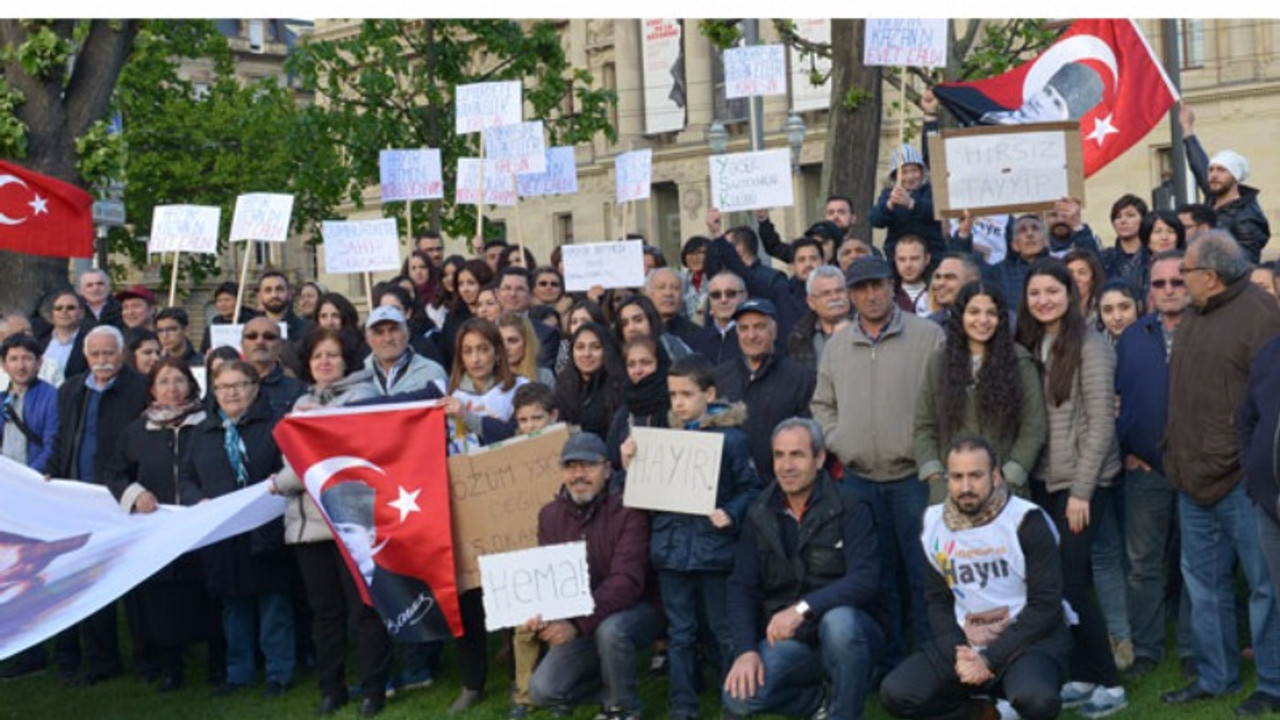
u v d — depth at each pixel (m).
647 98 53.53
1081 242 11.44
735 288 10.55
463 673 9.62
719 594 8.77
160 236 14.46
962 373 8.47
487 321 9.74
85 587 9.30
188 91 43.62
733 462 8.68
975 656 7.61
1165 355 8.86
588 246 13.02
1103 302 9.48
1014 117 13.85
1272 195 39.91
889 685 7.81
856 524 8.23
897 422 8.86
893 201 11.82
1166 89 13.64
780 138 48.84
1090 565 9.38
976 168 11.01
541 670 8.76
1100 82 13.94
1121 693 8.44
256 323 10.71
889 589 8.96
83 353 13.10
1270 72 39.72
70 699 10.75
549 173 16.66
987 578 7.72
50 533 10.27
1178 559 10.07
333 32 55.22
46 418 11.70
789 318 11.62
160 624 10.51
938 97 14.02
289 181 42.75
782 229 48.62
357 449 9.31
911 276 10.62
